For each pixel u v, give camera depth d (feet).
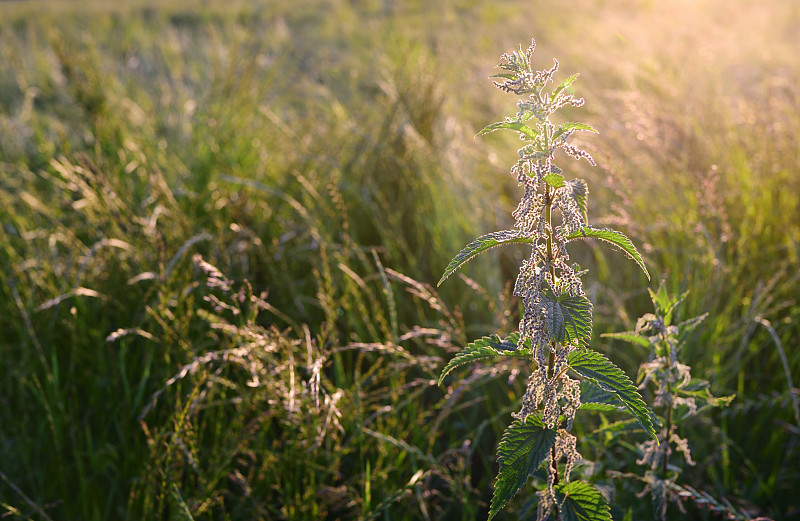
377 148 12.67
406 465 8.02
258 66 15.16
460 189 11.75
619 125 12.71
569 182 4.01
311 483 7.16
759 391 8.83
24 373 8.73
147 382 8.82
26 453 8.32
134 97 16.62
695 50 15.01
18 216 12.09
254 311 7.41
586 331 4.10
